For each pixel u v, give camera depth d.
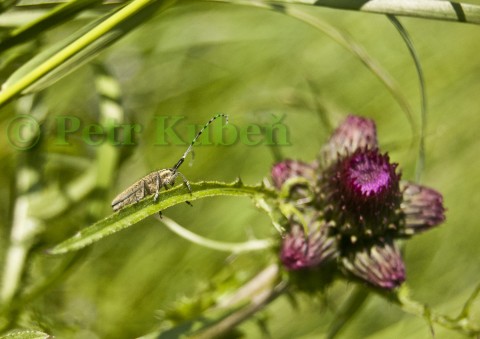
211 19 0.52
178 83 0.52
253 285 0.44
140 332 0.48
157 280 0.49
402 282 0.43
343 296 0.49
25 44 0.42
